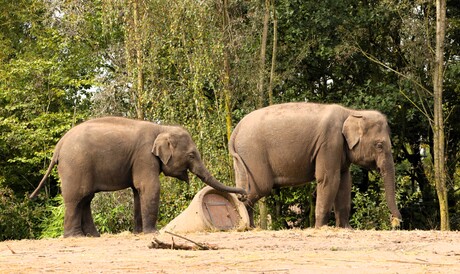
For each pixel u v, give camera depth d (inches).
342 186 784.9
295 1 1106.7
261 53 1075.3
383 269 462.6
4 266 492.1
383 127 772.0
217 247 561.6
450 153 1211.9
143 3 1028.5
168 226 730.8
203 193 741.9
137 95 1057.5
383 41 1169.4
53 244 650.8
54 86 1406.3
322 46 1114.7
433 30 1109.1
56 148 760.3
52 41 1416.1
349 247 570.9
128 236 705.0
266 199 1095.0
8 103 1412.4
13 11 1483.8
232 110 1101.7
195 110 1035.9
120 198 1056.8
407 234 661.3
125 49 1088.2
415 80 1097.4
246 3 1101.7
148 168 752.3
